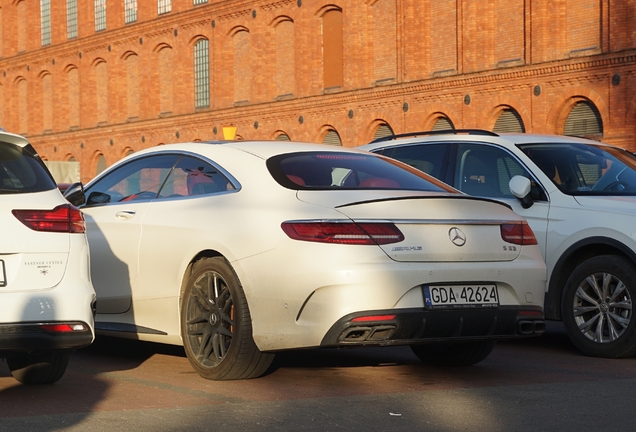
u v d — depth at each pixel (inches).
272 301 213.5
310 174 234.4
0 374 240.7
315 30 1393.9
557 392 215.6
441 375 244.5
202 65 1603.1
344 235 208.1
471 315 218.4
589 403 201.9
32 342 195.0
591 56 1051.3
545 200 307.6
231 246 223.1
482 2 1170.6
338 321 205.0
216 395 210.4
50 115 1980.8
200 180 248.5
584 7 1067.9
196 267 235.8
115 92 1787.6
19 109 2080.5
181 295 241.1
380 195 223.1
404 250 210.8
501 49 1155.3
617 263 287.0
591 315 297.0
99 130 1828.2
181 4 1622.8
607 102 1041.5
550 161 317.4
